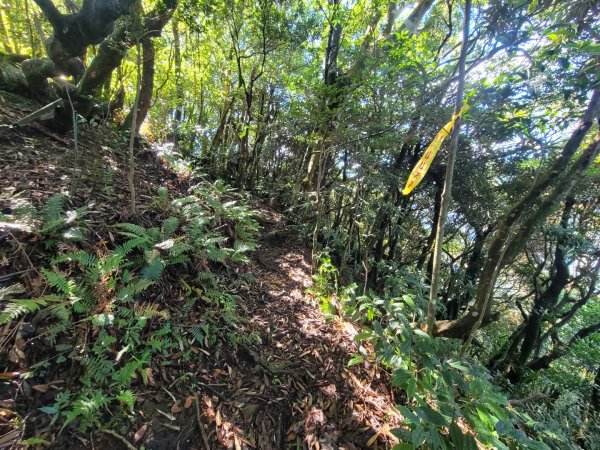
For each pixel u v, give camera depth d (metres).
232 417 1.99
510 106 2.80
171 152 4.92
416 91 3.69
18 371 1.64
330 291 3.88
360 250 5.17
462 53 2.03
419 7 5.06
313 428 2.08
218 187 5.02
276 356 2.60
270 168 7.71
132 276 2.37
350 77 4.04
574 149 2.47
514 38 2.15
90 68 3.83
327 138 4.00
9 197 2.46
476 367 2.42
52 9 3.66
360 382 2.57
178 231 3.17
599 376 6.70
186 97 6.90
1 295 1.78
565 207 6.12
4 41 6.83
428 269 6.24
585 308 8.52
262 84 6.34
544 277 7.89
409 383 2.04
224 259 3.41
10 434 1.45
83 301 2.01
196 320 2.50
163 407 1.87
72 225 2.42
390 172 4.60
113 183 3.40
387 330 2.59
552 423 3.23
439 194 5.55
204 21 4.34
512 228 2.67
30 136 3.69
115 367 1.91
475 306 2.87
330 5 4.70
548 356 7.09
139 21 2.97
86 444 1.58
